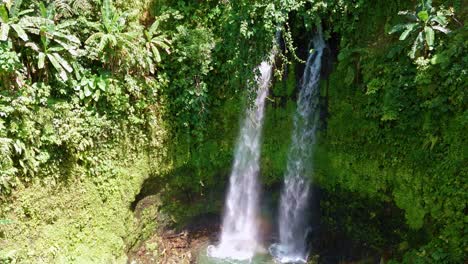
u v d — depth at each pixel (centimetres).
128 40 917
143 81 984
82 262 886
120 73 949
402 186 917
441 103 816
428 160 862
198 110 1052
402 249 935
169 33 1017
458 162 812
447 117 826
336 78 1016
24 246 809
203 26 1036
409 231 927
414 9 873
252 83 1016
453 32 806
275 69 1022
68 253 877
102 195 948
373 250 1024
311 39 1051
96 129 905
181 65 1020
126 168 995
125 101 945
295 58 1026
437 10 842
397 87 871
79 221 907
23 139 794
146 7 1000
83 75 891
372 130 959
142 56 948
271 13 920
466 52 783
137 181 1015
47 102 834
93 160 921
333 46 1017
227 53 1016
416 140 882
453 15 826
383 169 952
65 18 871
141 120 995
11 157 786
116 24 902
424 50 840
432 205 864
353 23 948
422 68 827
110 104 937
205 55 1013
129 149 994
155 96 1017
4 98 764
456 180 818
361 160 996
